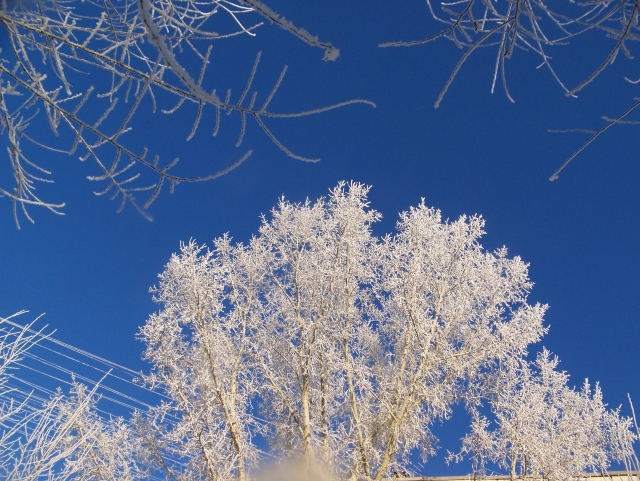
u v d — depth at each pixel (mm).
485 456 7008
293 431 7746
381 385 7512
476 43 1941
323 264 8492
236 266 9125
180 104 1959
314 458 7141
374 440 7773
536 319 7453
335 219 8406
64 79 2238
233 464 7027
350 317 8383
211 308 7953
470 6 2018
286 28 1524
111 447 6922
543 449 6648
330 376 8094
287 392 8250
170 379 7395
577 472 6602
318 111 1825
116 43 2215
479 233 8180
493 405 7340
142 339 7453
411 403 7207
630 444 4141
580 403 7340
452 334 7996
